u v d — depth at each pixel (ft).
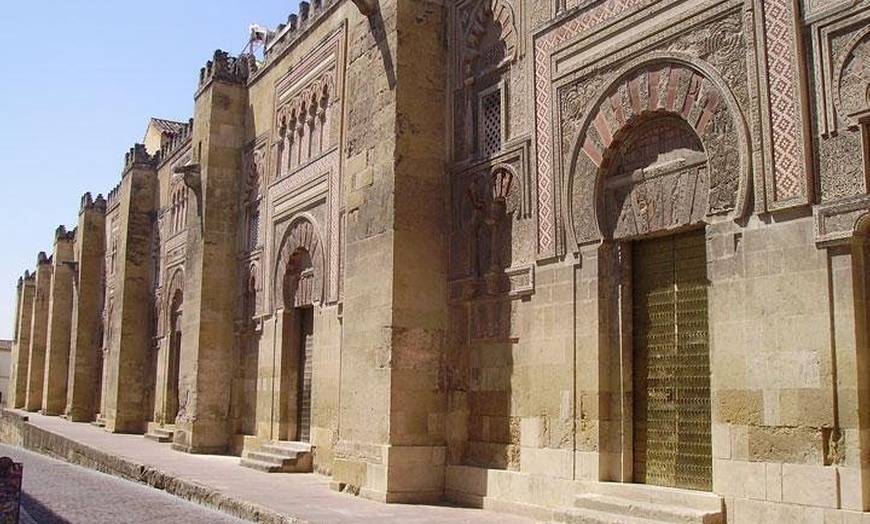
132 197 115.34
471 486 43.68
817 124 29.22
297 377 67.62
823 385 28.07
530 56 43.29
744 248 31.27
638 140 37.37
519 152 43.42
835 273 28.19
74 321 140.05
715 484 31.40
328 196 62.08
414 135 48.26
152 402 106.93
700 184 34.12
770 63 30.86
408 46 48.91
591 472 37.11
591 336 37.96
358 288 49.78
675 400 35.19
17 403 182.09
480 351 45.19
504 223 44.32
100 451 73.82
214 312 78.38
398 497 44.42
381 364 46.34
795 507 28.50
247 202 79.15
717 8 33.27
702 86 33.73
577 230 39.27
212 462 66.33
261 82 78.95
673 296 35.86
